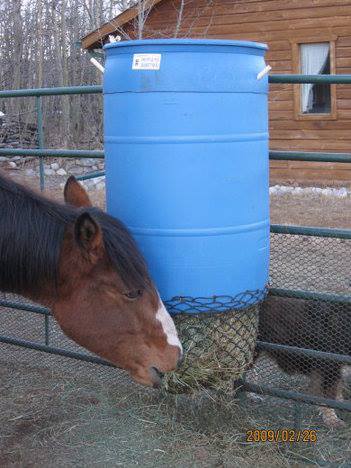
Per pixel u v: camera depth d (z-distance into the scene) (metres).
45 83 16.73
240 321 2.42
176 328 2.37
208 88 2.19
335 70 9.37
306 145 9.55
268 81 2.54
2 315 3.96
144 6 8.48
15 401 3.08
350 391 3.02
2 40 16.94
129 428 2.79
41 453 2.65
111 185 2.39
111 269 2.08
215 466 2.53
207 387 2.53
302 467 2.53
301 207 7.33
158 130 2.22
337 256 4.28
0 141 12.29
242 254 2.32
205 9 9.84
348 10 9.10
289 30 9.53
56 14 16.89
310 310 2.81
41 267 2.12
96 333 2.13
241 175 2.29
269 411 2.86
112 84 2.31
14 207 2.14
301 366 2.87
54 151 3.16
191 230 2.26
